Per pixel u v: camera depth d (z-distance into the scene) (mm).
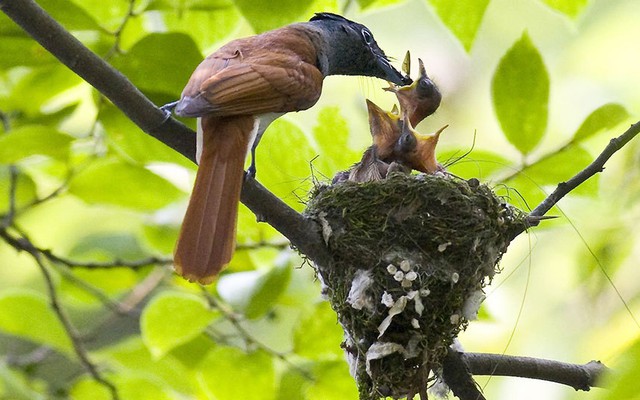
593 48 16234
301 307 11000
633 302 9359
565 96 15891
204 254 7340
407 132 10180
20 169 11328
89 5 10500
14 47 9898
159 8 10016
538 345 13070
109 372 11711
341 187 8836
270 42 9062
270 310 10945
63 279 12438
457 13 10164
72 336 11148
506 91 9789
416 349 8227
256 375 10750
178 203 11820
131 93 7727
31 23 7473
